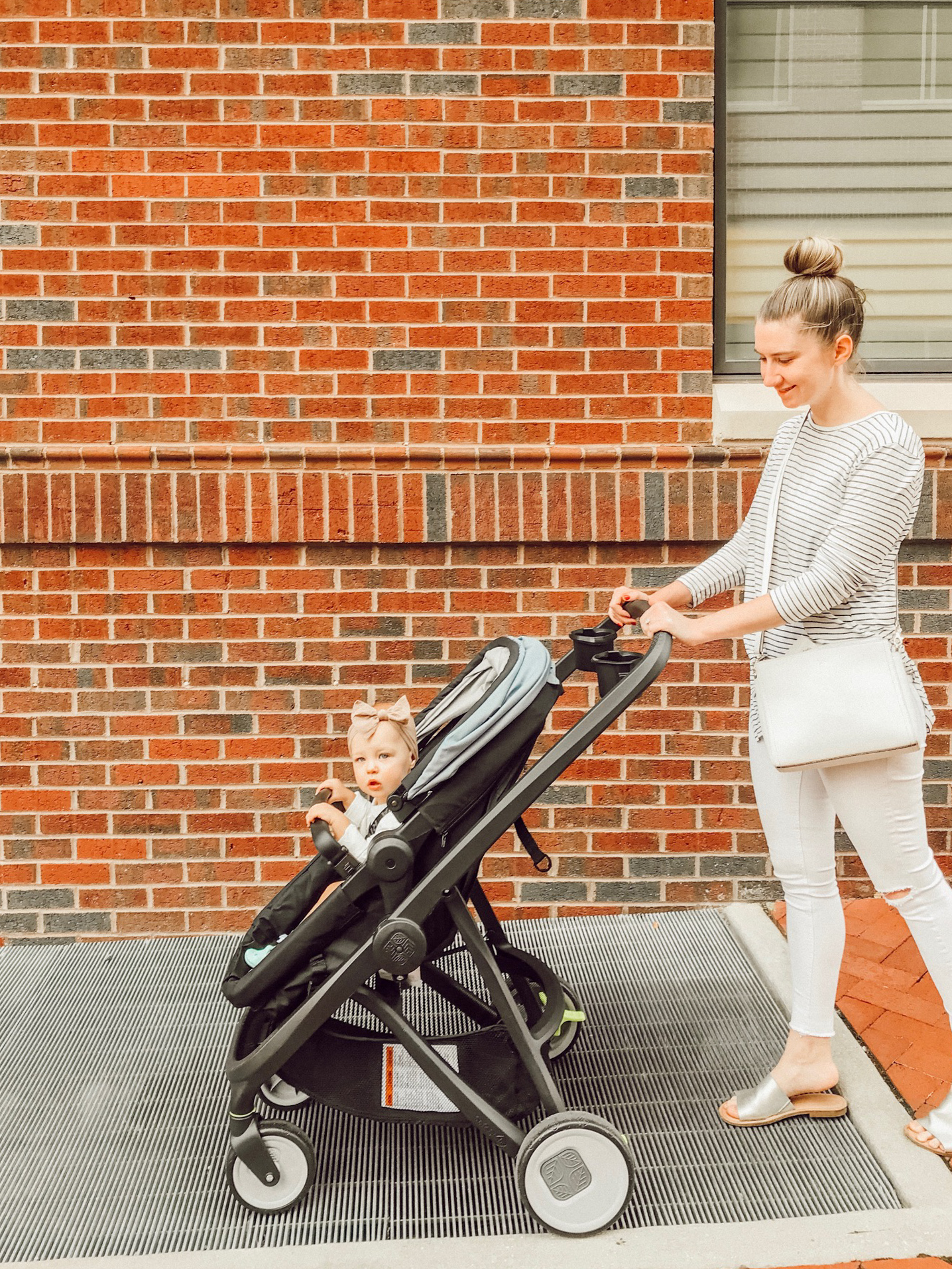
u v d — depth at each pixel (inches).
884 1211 102.8
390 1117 109.7
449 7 151.3
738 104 163.0
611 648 112.3
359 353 155.4
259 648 158.2
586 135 153.4
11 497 153.8
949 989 111.2
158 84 151.4
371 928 108.6
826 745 103.5
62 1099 124.6
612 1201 101.5
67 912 161.0
